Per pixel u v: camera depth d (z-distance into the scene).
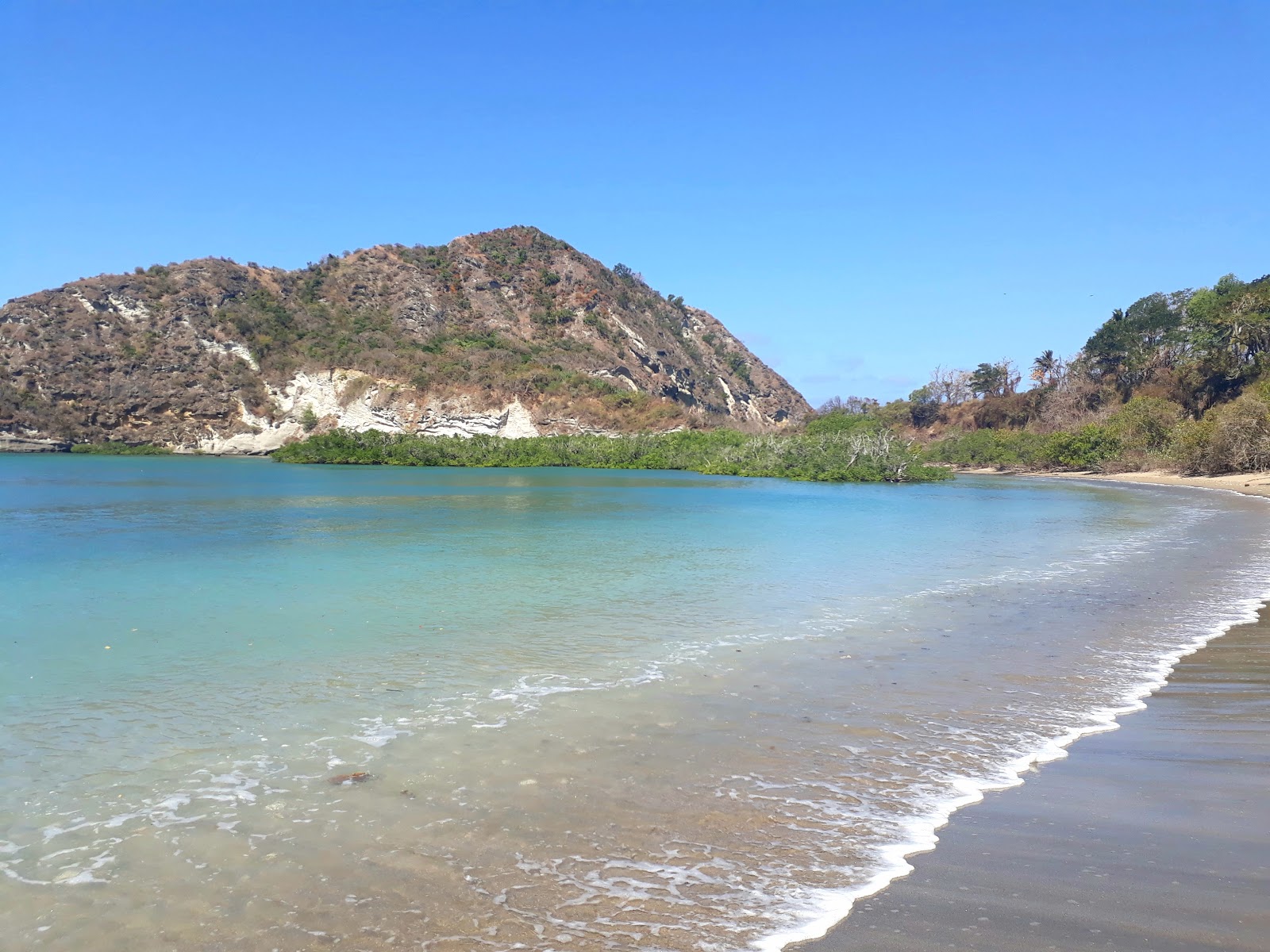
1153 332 82.25
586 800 5.58
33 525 22.75
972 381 99.38
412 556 16.98
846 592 13.18
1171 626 10.80
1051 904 4.33
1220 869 4.66
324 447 70.25
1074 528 22.97
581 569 15.42
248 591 13.16
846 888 4.51
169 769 6.12
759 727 7.00
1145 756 6.36
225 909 4.32
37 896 4.45
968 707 7.55
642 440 68.62
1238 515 27.19
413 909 4.31
